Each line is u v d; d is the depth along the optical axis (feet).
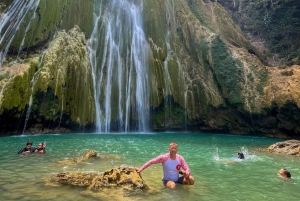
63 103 62.13
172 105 78.95
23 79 57.77
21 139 47.98
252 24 123.34
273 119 74.38
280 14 114.21
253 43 117.91
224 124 79.41
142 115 75.36
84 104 65.92
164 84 78.89
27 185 19.89
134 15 87.51
